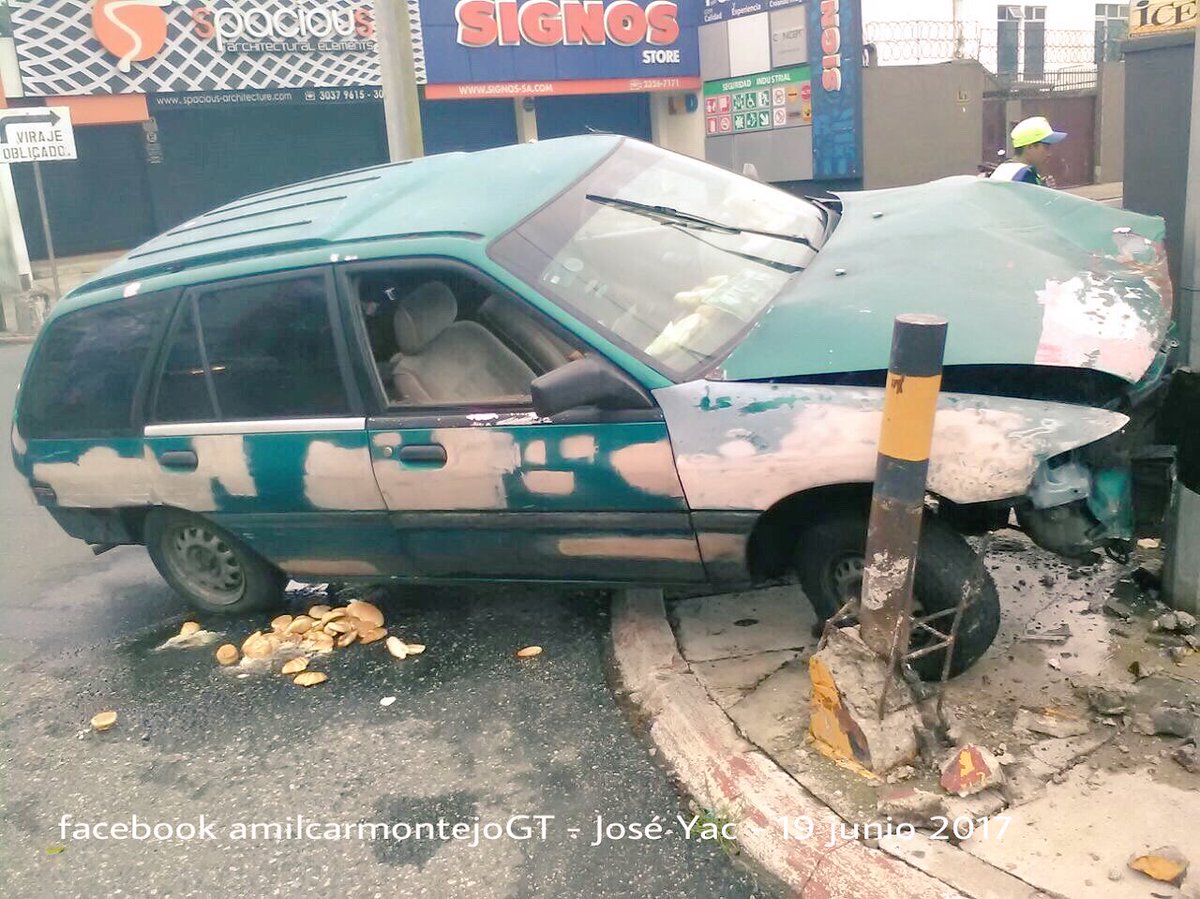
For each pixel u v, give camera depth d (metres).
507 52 19.48
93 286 4.79
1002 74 21.56
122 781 3.72
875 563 3.03
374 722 3.91
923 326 2.76
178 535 4.90
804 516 3.58
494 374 3.98
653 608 4.35
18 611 5.38
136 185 17.94
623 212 4.19
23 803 3.65
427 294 4.11
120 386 4.61
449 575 4.22
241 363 4.28
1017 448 3.00
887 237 3.91
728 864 2.97
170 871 3.21
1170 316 3.41
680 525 3.56
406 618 4.77
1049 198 4.08
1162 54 5.66
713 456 3.39
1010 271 3.51
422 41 18.75
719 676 3.75
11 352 13.75
